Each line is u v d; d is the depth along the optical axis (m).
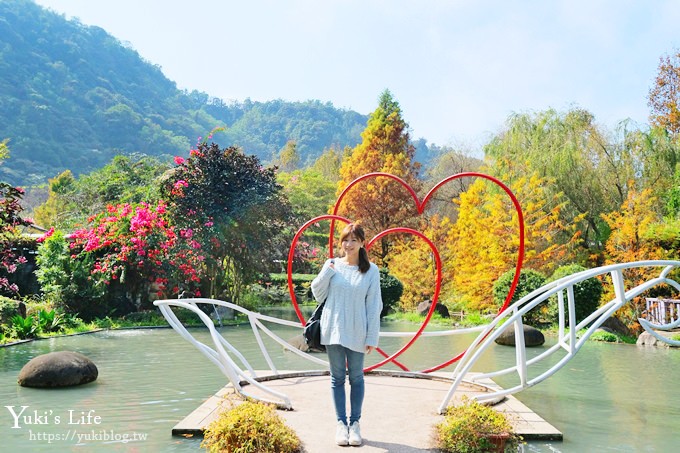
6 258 10.96
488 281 15.66
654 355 9.15
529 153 18.42
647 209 13.76
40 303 13.22
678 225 13.37
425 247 19.02
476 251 16.56
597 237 17.31
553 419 4.93
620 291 4.54
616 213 13.91
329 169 52.94
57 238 13.23
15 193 10.07
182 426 4.27
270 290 23.48
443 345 10.52
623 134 17.45
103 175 23.83
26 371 6.18
